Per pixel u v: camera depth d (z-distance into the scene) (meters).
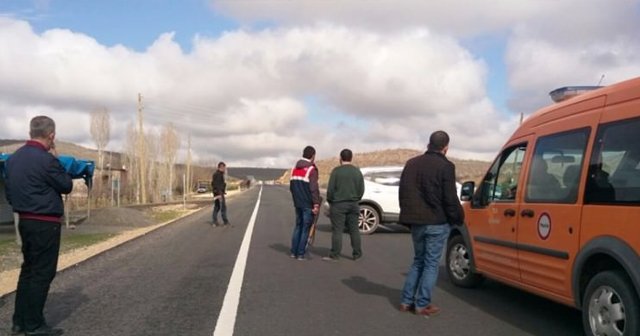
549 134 6.55
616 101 5.52
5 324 6.49
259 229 17.56
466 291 8.24
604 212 5.33
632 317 4.96
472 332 6.18
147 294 8.07
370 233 15.95
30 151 5.98
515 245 6.86
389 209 15.91
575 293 5.72
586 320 5.53
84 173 19.73
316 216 11.36
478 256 7.92
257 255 11.80
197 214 25.97
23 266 6.13
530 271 6.55
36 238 5.95
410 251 12.40
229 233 16.41
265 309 7.19
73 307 7.32
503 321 6.61
